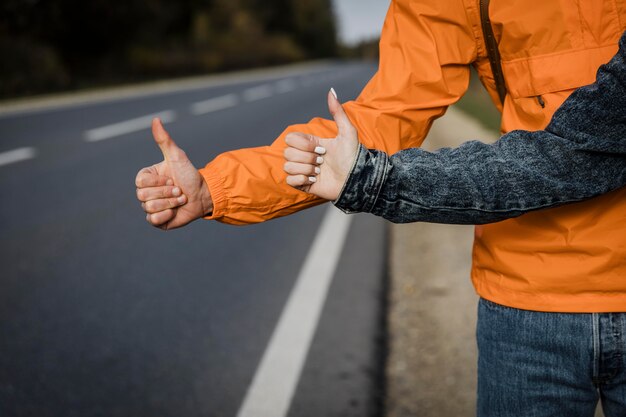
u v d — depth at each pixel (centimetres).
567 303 97
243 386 229
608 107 82
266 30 5741
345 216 472
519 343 102
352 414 209
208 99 1423
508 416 106
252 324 282
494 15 98
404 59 106
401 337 263
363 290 317
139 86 1922
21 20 1828
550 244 98
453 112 1167
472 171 87
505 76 103
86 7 1958
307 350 255
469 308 283
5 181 577
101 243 408
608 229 95
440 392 220
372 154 90
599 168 85
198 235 431
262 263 368
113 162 659
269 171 99
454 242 382
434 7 103
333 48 7650
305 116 1066
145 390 229
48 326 285
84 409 218
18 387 232
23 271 355
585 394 101
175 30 2992
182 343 266
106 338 272
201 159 666
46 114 1073
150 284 336
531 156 87
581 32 93
